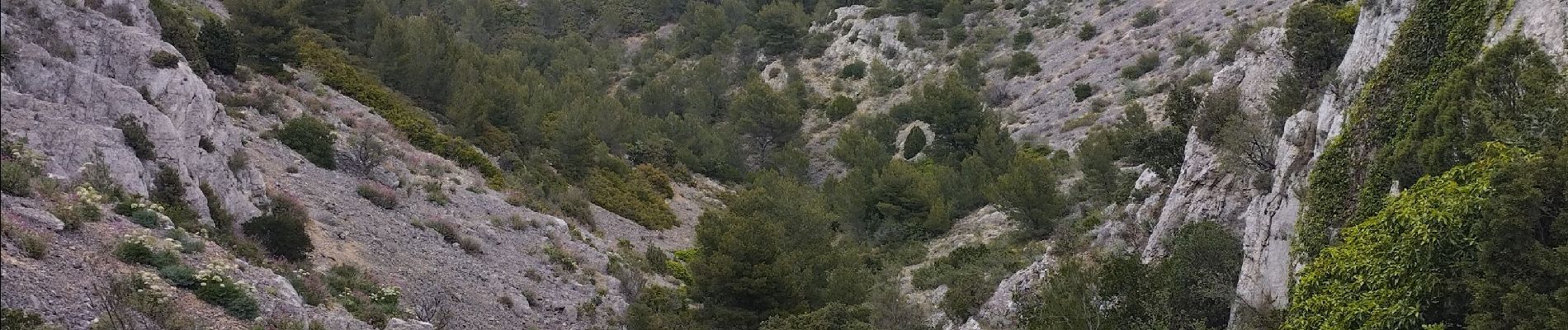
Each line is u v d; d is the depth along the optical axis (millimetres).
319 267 23656
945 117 66625
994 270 37062
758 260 30891
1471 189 15305
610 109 60344
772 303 30453
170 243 17875
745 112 78250
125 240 17094
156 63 24484
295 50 48438
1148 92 64312
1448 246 15289
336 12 58219
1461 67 19141
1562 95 16203
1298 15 29078
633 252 40562
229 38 41625
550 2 120938
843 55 99250
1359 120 20750
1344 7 30156
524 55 99875
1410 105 19766
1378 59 23500
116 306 14469
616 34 118625
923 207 53438
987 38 91875
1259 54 32375
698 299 31859
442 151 44031
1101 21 84938
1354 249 17172
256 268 19172
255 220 23438
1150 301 22891
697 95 86125
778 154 71312
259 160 32062
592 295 31406
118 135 20734
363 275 24703
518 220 35969
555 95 65625
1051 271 26953
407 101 51781
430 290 26500
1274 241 21594
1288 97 26703
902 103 79188
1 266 14500
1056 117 68375
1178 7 79188
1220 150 26844
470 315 26047
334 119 41969
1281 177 22609
